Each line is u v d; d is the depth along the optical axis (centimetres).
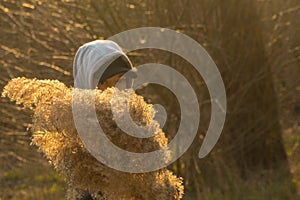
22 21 945
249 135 1063
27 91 359
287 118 1145
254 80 1036
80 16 948
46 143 346
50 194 989
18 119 957
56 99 344
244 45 1031
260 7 1045
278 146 1093
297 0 1067
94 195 342
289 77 1109
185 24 989
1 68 928
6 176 1041
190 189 964
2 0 934
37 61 924
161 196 339
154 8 972
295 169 1071
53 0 946
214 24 1008
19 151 1004
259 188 973
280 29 1067
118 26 950
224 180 985
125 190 338
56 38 947
